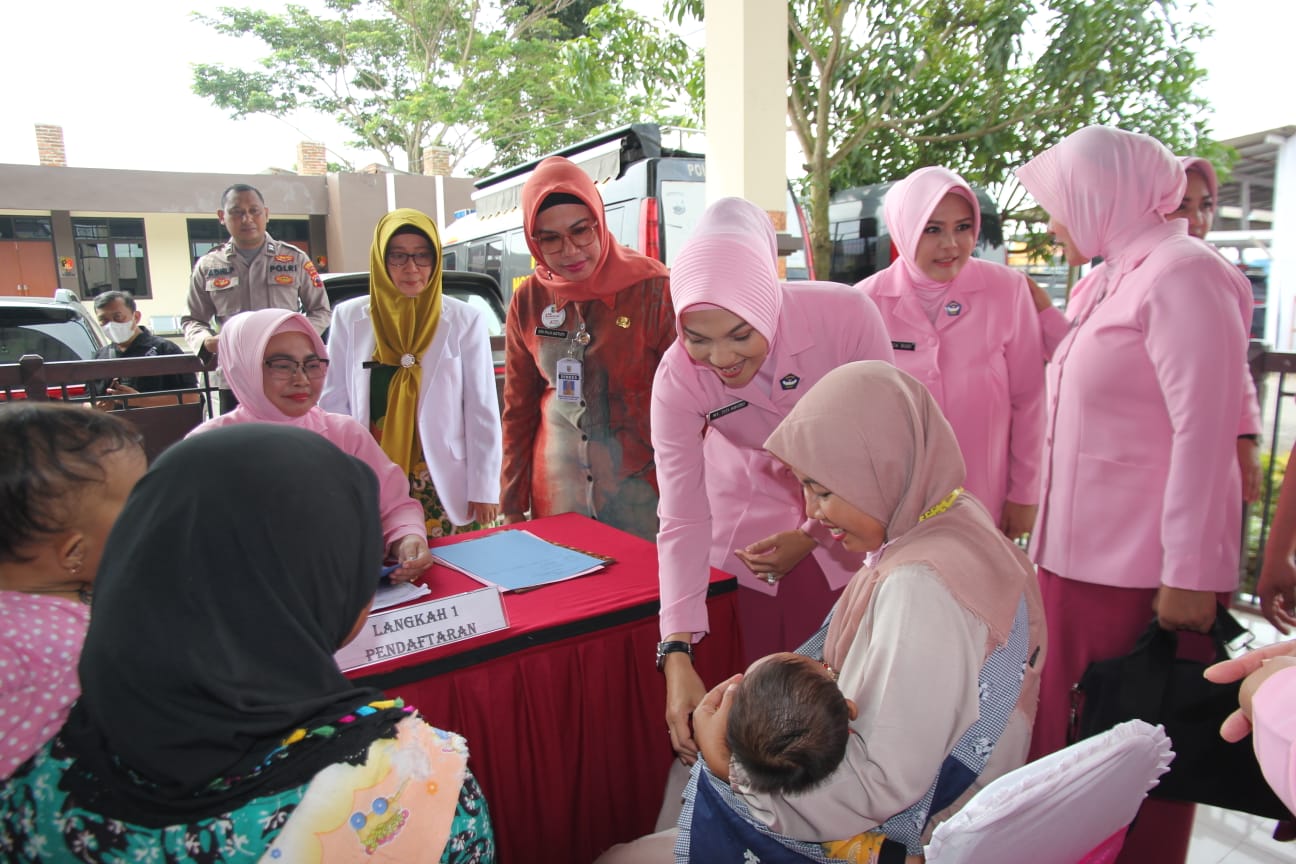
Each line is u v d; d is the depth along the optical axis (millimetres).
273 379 1746
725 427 1604
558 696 1414
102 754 707
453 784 758
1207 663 1416
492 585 1421
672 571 1473
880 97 5359
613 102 16062
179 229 16625
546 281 2121
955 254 1981
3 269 15336
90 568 870
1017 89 5578
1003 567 1000
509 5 17188
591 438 2133
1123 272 1619
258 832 672
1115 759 796
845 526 1055
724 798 1062
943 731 903
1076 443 1672
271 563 711
